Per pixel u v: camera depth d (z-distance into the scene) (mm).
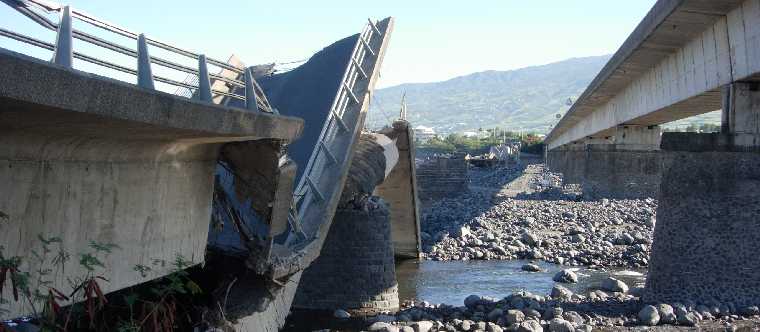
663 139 28734
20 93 7957
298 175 26938
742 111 28109
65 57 10516
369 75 31312
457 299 34969
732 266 27125
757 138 27453
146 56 12344
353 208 31938
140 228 12805
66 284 10992
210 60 14625
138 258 12820
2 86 7734
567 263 46438
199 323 15570
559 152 130750
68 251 11023
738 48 27906
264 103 17906
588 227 59688
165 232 13641
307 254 20859
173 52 13680
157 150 12805
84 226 11344
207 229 15414
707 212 27688
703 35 33438
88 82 8766
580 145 103938
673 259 28188
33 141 9914
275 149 14367
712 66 31719
